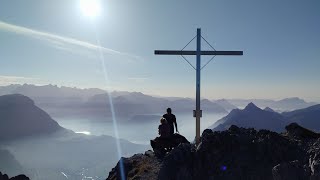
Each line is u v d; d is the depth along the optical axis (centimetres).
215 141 2045
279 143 1936
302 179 1611
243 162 1905
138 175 2345
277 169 1670
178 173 2005
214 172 1930
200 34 2650
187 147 2138
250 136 2036
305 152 1845
